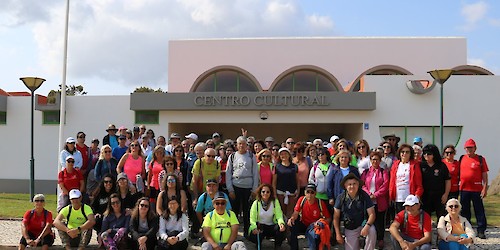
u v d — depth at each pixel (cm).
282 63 2802
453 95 1989
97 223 943
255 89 2112
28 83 1557
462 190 981
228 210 862
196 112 2073
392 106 2011
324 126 2600
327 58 2784
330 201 893
